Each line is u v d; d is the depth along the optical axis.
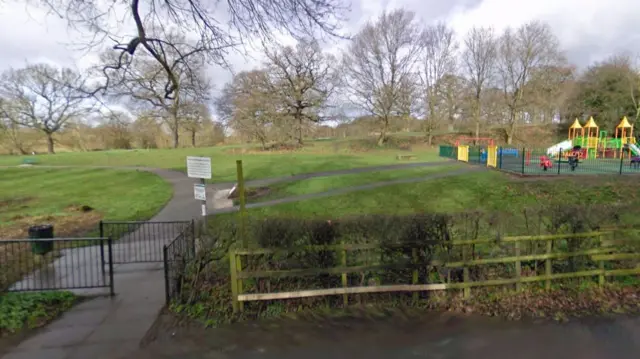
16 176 23.62
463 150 25.23
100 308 5.08
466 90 42.88
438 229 4.86
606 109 39.12
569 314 4.47
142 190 17.25
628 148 25.02
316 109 38.25
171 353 3.90
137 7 5.67
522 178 15.01
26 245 8.22
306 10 5.48
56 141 50.69
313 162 24.28
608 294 4.91
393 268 4.76
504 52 39.50
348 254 4.84
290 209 11.77
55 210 13.30
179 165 27.86
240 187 5.12
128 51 6.17
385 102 38.16
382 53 37.03
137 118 42.19
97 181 20.70
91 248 8.32
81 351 3.99
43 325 4.59
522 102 39.84
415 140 42.69
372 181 16.06
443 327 4.25
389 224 4.79
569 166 19.58
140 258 7.68
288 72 35.94
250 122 38.16
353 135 49.41
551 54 37.88
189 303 4.85
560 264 5.23
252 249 4.68
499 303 4.71
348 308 4.68
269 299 4.68
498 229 5.06
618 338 3.98
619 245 5.16
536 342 3.93
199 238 5.39
